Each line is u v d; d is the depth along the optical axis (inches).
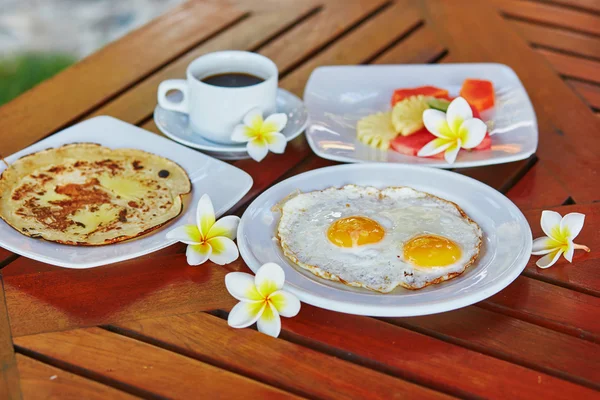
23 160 28.5
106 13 84.2
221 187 28.0
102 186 27.9
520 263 23.8
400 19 42.1
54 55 76.4
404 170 28.3
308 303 23.1
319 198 27.0
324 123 32.6
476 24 41.9
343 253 24.9
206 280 24.8
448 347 22.7
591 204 28.3
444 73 36.0
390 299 22.9
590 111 34.4
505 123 32.7
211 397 21.1
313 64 37.8
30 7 85.5
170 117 32.4
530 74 37.3
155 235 25.6
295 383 21.5
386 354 22.5
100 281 24.6
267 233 25.6
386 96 35.0
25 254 24.4
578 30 41.9
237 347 22.5
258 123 30.3
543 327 23.3
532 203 28.4
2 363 21.8
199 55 38.0
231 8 42.4
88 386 21.3
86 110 33.4
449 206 26.8
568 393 21.5
